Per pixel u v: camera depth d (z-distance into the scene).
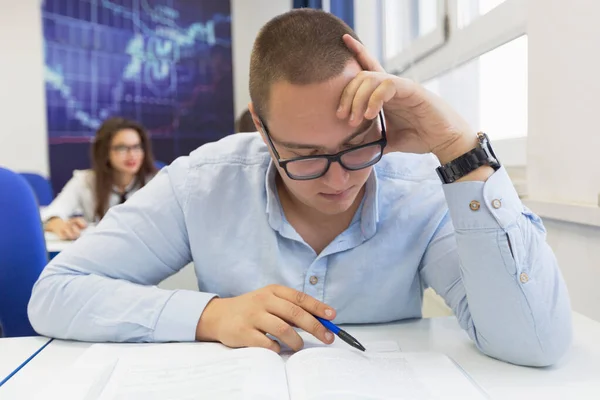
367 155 0.68
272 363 0.61
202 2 3.77
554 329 0.64
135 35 3.69
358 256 0.81
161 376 0.59
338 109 0.61
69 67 3.60
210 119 3.82
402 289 0.83
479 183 0.67
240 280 0.83
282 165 0.69
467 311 0.73
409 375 0.58
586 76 0.95
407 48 2.15
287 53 0.62
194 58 3.78
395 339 0.75
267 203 0.82
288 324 0.69
